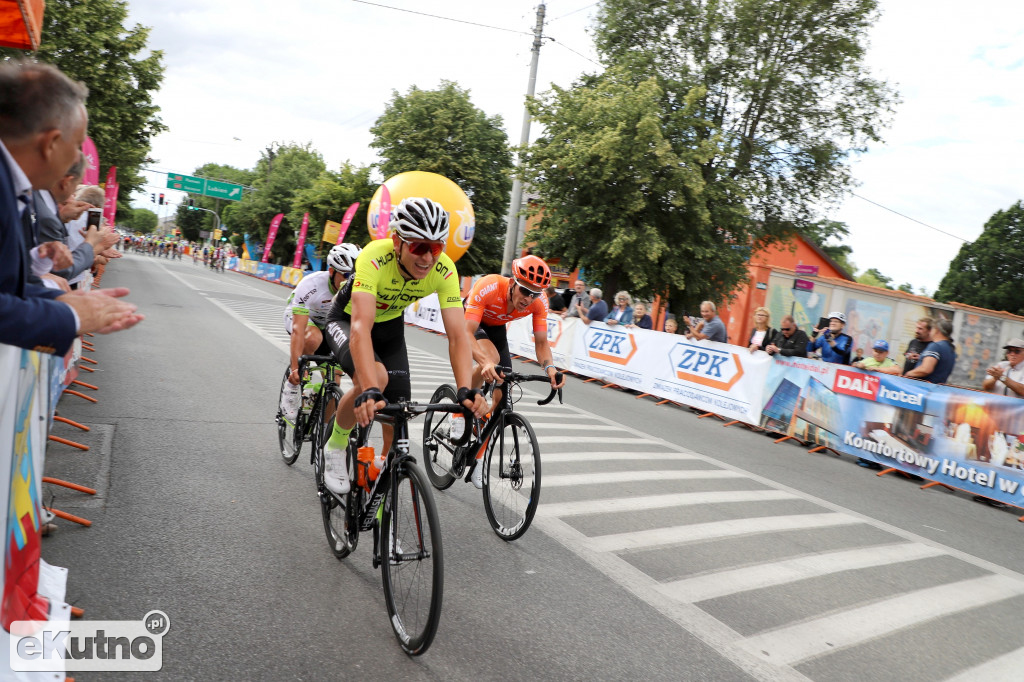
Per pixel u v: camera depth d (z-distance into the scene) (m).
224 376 7.10
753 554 3.70
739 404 8.29
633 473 5.19
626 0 17.97
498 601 2.79
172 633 2.23
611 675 2.30
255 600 2.54
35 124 1.51
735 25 17.05
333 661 2.19
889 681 2.49
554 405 8.05
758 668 2.47
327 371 3.77
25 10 3.46
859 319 17.39
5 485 1.57
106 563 2.66
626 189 15.27
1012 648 2.90
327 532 3.17
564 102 15.70
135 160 22.25
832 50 16.73
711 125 15.91
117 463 3.91
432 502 2.27
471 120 27.59
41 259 1.84
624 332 10.27
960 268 39.34
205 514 3.33
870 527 4.56
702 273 16.73
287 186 44.84
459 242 13.36
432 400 4.66
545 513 4.01
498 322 4.42
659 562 3.42
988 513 5.54
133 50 18.58
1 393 1.49
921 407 6.43
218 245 60.38
